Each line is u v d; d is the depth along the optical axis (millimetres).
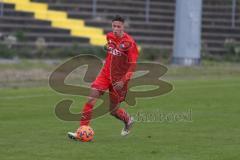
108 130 41031
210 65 105938
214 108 53938
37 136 37906
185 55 104125
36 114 48625
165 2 134625
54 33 115750
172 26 128875
